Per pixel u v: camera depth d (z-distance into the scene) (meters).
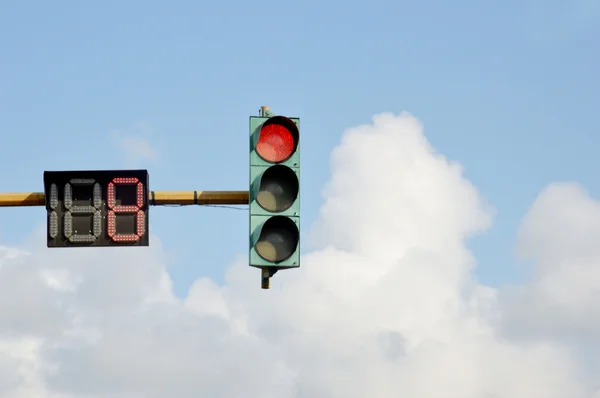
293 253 17.28
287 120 17.53
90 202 20.94
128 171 20.94
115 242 20.91
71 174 20.97
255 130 17.59
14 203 20.86
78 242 20.84
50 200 20.86
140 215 20.91
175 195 20.94
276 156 17.55
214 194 20.78
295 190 17.44
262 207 17.36
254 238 17.22
